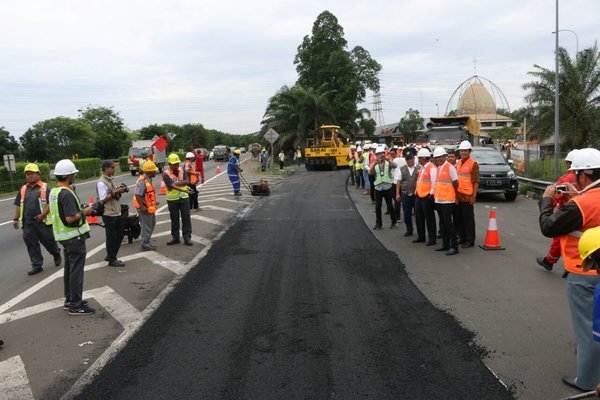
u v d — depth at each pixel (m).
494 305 5.95
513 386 4.00
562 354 4.58
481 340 4.91
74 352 4.89
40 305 6.42
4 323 5.78
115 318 5.82
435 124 25.12
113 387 4.13
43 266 8.73
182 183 9.77
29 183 8.17
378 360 4.50
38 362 4.68
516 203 15.75
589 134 28.20
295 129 44.78
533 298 6.19
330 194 18.70
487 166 16.53
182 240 10.43
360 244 9.59
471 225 9.18
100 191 8.02
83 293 6.81
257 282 7.11
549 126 28.31
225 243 10.01
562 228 3.77
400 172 10.26
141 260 8.65
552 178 17.41
